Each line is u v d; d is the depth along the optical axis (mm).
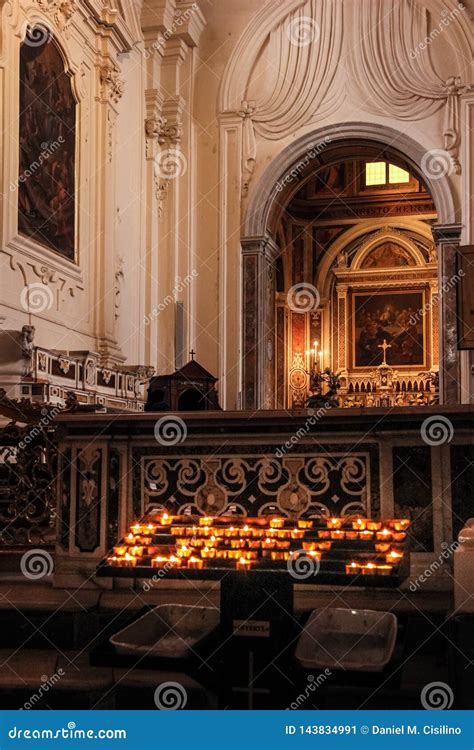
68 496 5312
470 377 14672
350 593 4754
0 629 4906
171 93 16156
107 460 5289
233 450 5180
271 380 16578
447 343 14953
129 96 15102
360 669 3723
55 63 12344
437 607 4586
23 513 6016
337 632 4125
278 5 16219
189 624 4305
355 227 22641
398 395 21391
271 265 16828
